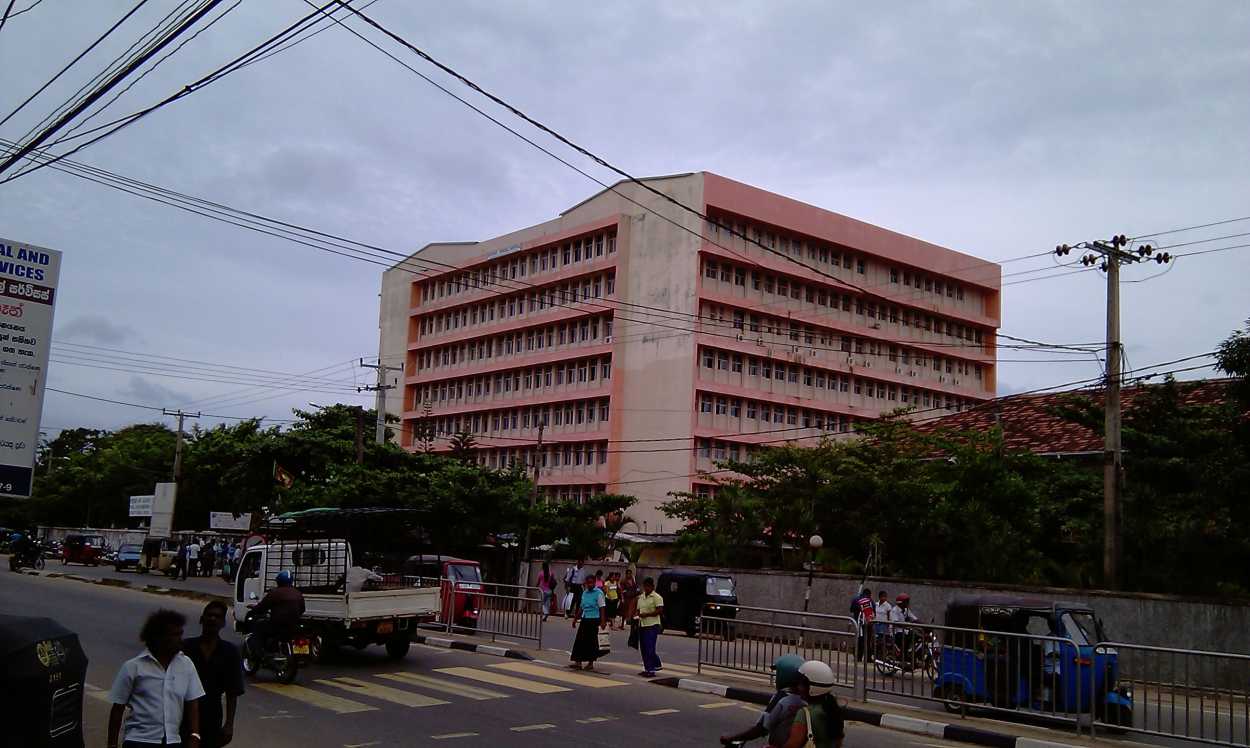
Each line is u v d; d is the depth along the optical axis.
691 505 39.56
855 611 23.38
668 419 58.22
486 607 22.52
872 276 66.12
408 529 38.47
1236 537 21.78
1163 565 23.05
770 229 61.41
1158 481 23.91
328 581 20.11
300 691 15.05
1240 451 22.41
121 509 77.38
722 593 29.73
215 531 52.62
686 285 58.16
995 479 28.36
